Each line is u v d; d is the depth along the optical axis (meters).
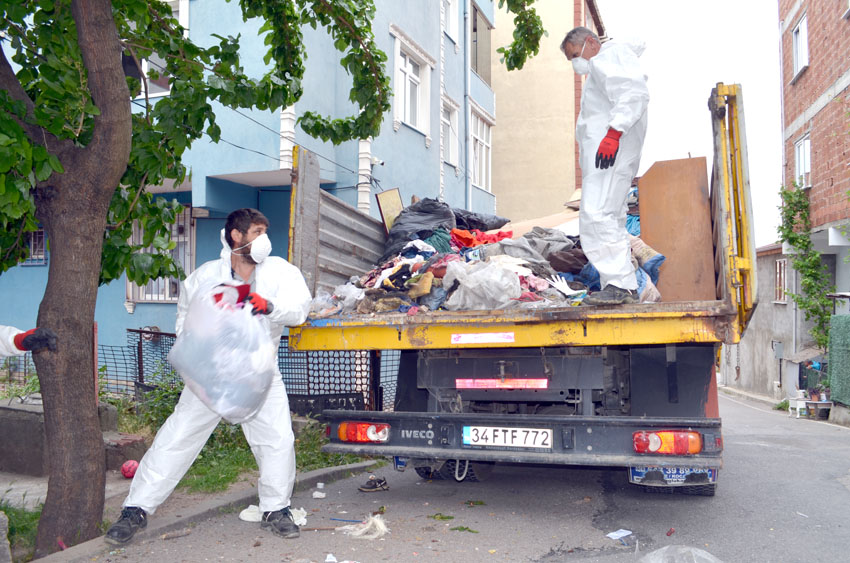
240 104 6.09
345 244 6.46
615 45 4.93
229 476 5.96
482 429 4.77
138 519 4.36
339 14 6.55
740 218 4.79
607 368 5.12
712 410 4.74
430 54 15.42
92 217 4.56
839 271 19.09
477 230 7.55
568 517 5.16
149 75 6.27
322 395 7.98
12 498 5.57
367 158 12.16
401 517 5.12
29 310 14.20
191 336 3.88
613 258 4.82
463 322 4.81
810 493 6.24
